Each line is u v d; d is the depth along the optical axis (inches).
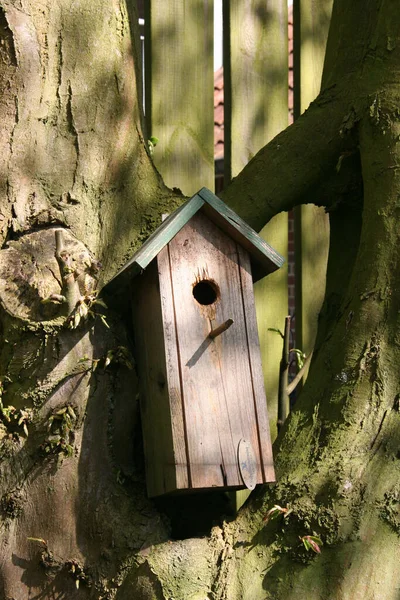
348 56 171.5
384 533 137.6
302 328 244.1
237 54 230.8
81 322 144.9
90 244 150.9
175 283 145.0
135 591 136.3
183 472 137.9
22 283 144.5
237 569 139.3
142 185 159.3
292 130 171.3
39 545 140.2
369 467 140.8
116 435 147.0
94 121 152.9
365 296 151.4
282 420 177.6
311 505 139.8
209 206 146.8
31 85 148.7
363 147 160.6
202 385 143.0
